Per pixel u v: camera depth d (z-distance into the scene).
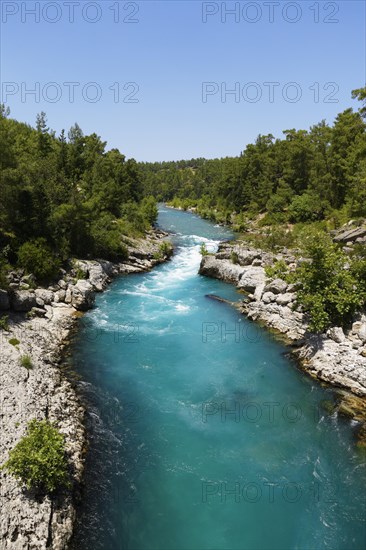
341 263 29.94
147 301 39.78
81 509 15.99
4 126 53.78
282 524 15.67
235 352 29.22
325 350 27.12
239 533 15.30
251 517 15.95
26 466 15.32
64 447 17.98
